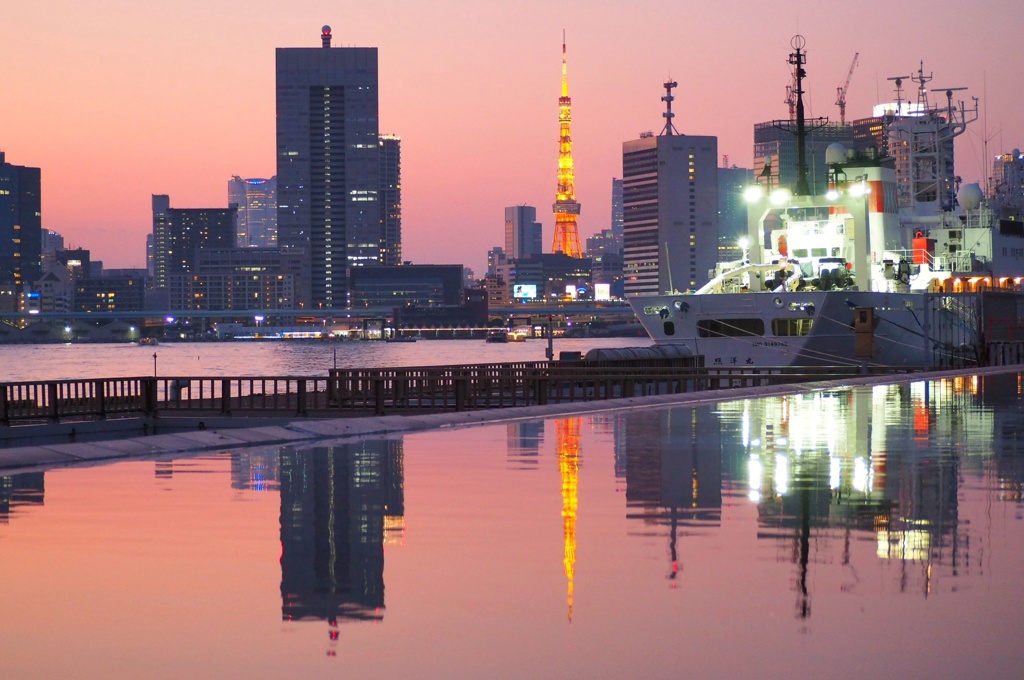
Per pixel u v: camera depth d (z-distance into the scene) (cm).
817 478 2002
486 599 1101
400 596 1116
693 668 879
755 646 934
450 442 2744
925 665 880
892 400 4191
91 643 959
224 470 2186
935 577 1182
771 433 2906
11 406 5066
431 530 1488
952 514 1595
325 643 954
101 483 1995
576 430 3050
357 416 5391
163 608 1075
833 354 8100
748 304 8131
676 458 2338
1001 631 973
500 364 7144
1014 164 11100
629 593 1119
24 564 1277
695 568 1234
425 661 902
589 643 947
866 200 8694
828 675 858
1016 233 10200
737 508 1658
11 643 960
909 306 8444
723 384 7869
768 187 9712
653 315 8556
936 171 10506
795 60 9712
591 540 1405
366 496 1811
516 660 902
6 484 1988
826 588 1134
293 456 2442
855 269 8719
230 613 1054
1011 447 2530
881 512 1617
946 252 9725
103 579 1198
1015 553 1309
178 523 1553
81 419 5238
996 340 9138
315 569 1245
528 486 1919
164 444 2556
